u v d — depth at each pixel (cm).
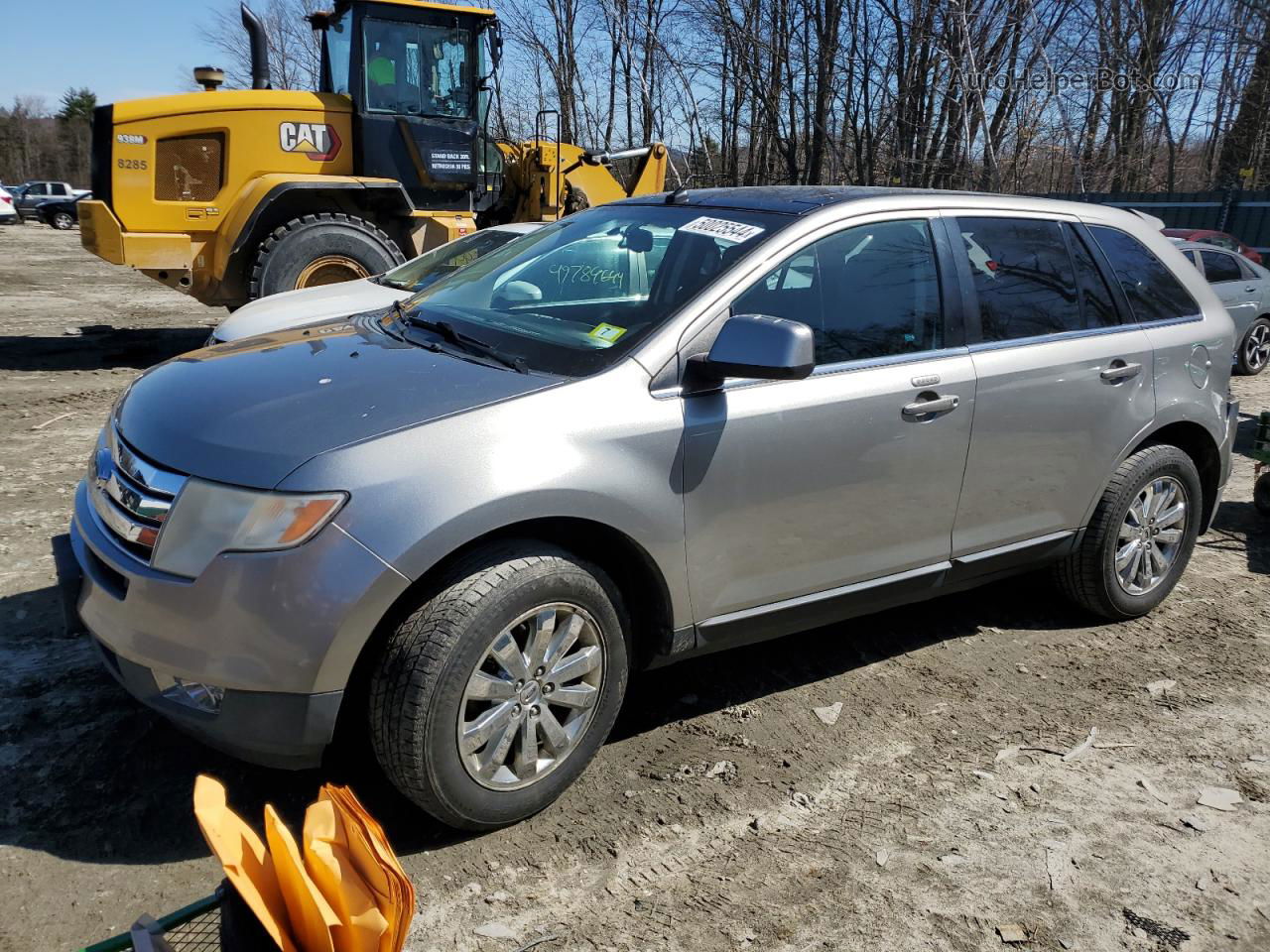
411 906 178
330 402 281
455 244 847
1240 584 507
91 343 1149
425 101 1043
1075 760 341
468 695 268
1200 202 1864
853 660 407
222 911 190
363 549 252
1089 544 427
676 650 320
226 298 1029
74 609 295
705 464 307
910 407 348
